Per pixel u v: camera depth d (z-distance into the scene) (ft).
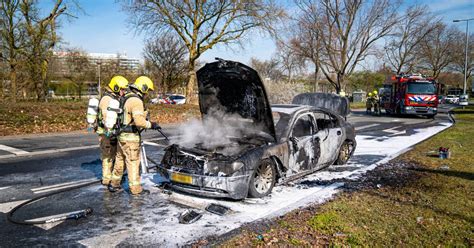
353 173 23.09
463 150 30.45
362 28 96.48
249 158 17.31
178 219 15.44
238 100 20.06
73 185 20.95
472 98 225.15
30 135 42.27
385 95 85.81
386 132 47.26
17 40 71.87
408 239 12.66
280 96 99.40
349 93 172.86
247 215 15.69
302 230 13.57
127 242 13.19
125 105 18.03
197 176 17.03
